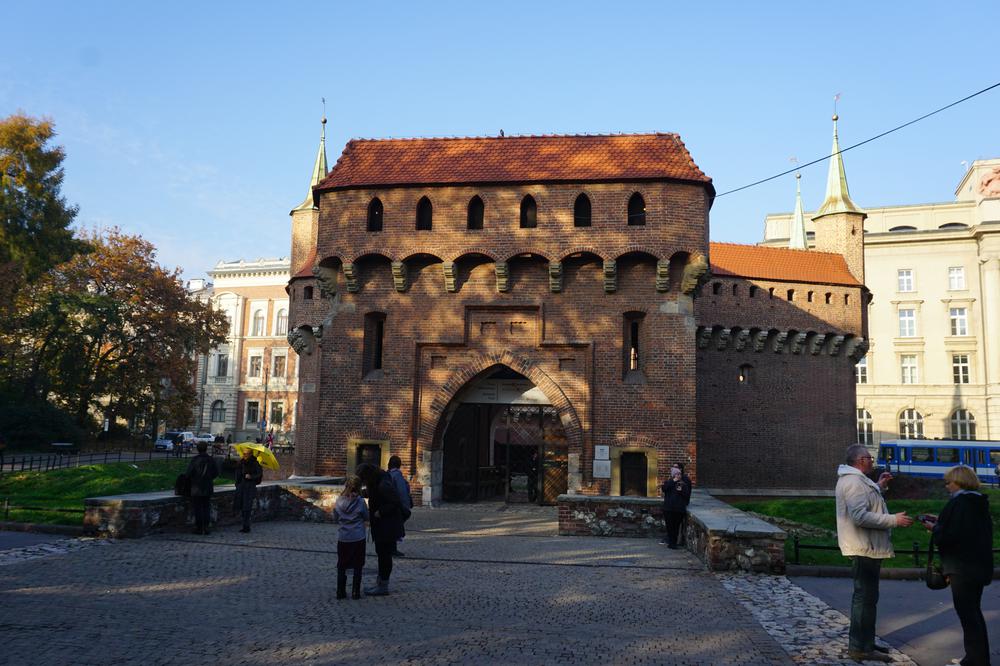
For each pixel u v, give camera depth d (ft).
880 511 26.81
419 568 44.34
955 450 166.40
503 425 107.65
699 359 130.11
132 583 37.88
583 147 83.41
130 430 226.79
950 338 223.71
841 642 29.19
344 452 80.74
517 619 31.99
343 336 82.94
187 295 199.82
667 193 77.77
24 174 170.19
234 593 35.99
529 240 78.69
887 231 247.50
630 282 79.05
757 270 134.82
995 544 51.96
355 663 25.27
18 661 24.77
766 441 130.93
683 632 30.40
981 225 220.43
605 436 77.00
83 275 183.01
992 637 29.94
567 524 60.08
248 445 59.26
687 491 53.78
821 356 137.08
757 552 43.93
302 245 136.56
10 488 86.38
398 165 84.28
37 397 169.58
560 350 79.41
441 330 81.20
